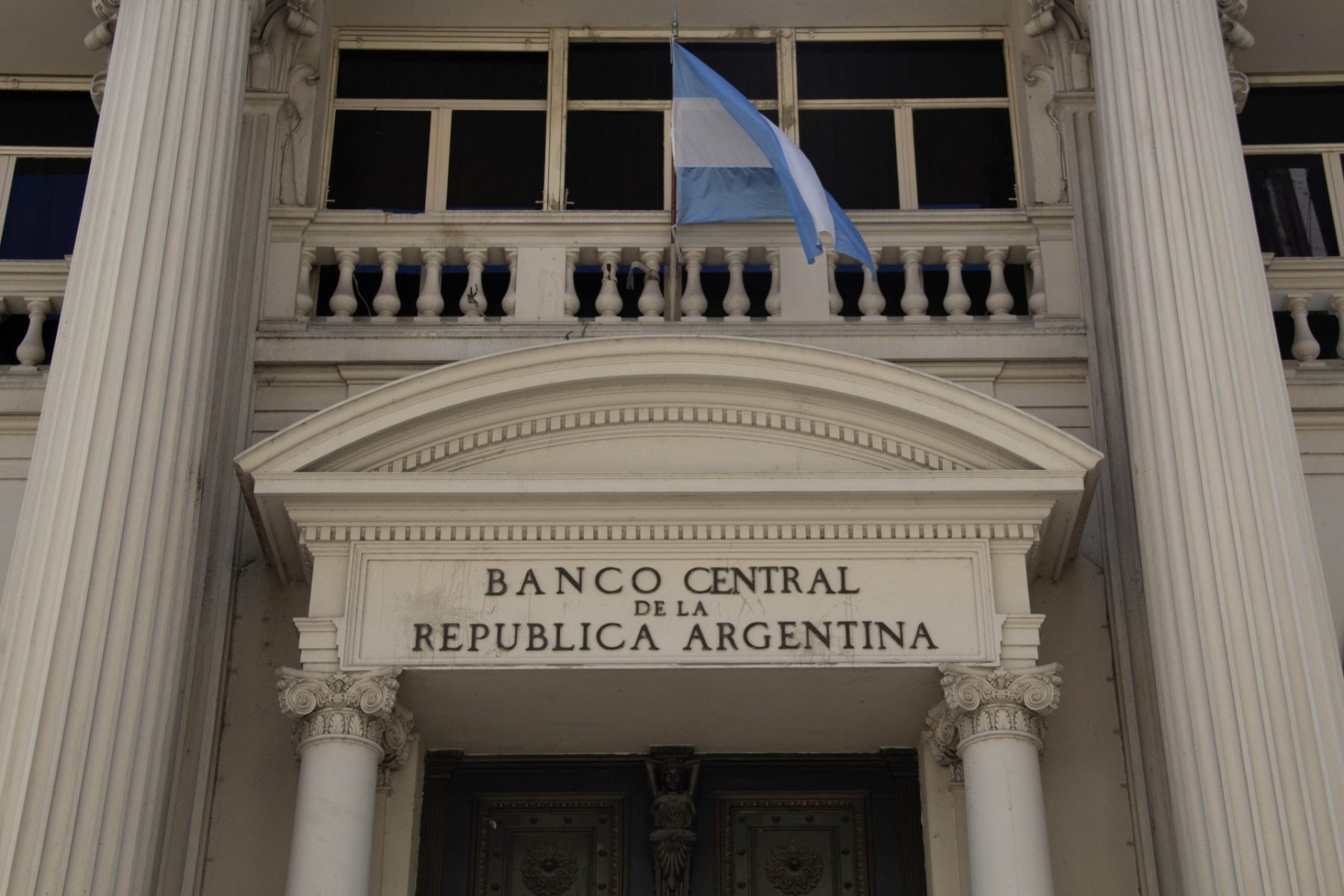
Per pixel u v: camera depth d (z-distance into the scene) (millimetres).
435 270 10891
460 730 9664
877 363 9094
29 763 7824
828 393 9156
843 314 11258
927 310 11055
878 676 8969
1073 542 9531
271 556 9617
